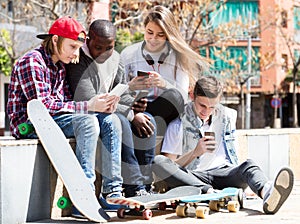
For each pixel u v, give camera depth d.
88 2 11.05
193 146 4.29
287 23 26.55
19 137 3.92
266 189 3.92
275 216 3.83
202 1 11.83
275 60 26.95
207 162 4.38
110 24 4.12
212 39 12.77
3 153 3.50
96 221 3.60
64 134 3.91
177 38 4.46
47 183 3.82
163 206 4.06
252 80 30.02
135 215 3.82
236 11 24.20
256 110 31.88
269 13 23.69
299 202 4.45
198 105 4.25
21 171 3.62
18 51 17.00
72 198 3.58
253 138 5.81
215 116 4.38
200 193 3.99
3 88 19.91
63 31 3.87
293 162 6.40
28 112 3.70
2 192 3.49
